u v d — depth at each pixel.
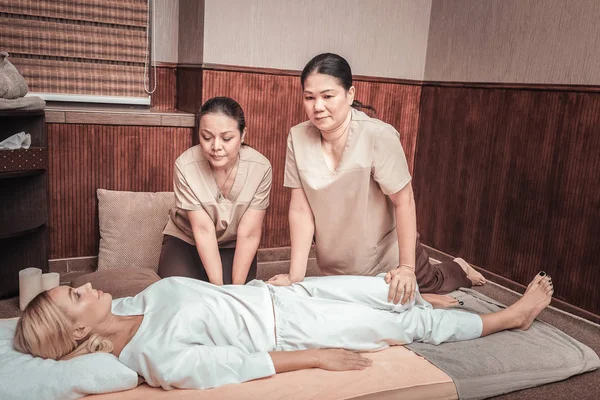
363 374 1.63
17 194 2.47
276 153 3.00
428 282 2.33
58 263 2.73
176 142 2.90
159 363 1.46
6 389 1.36
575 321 2.40
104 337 1.54
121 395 1.46
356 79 3.11
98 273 2.31
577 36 2.39
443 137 3.17
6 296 2.43
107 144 2.74
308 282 1.82
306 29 2.91
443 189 3.19
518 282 2.73
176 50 3.14
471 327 1.89
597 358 1.89
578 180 2.41
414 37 3.23
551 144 2.52
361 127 1.89
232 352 1.56
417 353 1.79
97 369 1.45
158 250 2.69
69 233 2.74
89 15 2.75
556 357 1.83
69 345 1.49
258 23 2.79
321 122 1.80
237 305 1.67
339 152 1.94
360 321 1.74
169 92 3.17
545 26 2.53
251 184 2.10
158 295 1.67
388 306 1.82
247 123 2.89
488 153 2.86
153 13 2.95
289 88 2.95
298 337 1.68
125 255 2.64
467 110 2.98
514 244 2.74
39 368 1.42
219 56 2.74
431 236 3.30
